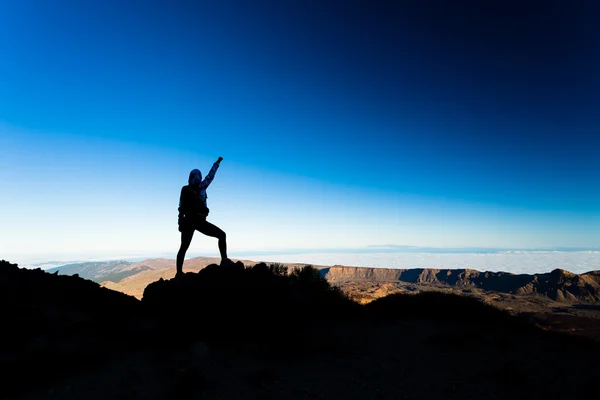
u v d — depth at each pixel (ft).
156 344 26.96
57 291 31.27
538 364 30.66
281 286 36.45
